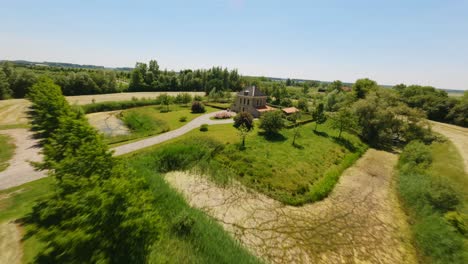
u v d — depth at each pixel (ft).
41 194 52.13
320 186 74.33
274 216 59.62
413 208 64.69
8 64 208.85
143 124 148.87
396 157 115.14
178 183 71.10
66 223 29.68
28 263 30.25
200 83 374.63
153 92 315.99
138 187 42.73
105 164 41.63
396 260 48.49
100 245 29.17
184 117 156.76
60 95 94.32
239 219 57.11
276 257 46.47
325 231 55.77
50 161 44.06
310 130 140.15
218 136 113.91
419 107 204.13
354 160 104.88
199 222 48.34
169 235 42.63
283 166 84.53
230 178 75.82
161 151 82.69
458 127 169.27
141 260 32.81
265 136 118.11
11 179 61.62
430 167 85.87
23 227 38.09
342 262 47.06
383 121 135.54
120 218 31.22
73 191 33.40
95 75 269.23
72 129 51.06
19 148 85.61
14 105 161.89
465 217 49.39
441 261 45.27
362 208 66.80
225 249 43.01
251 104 186.50
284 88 303.48
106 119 161.38
